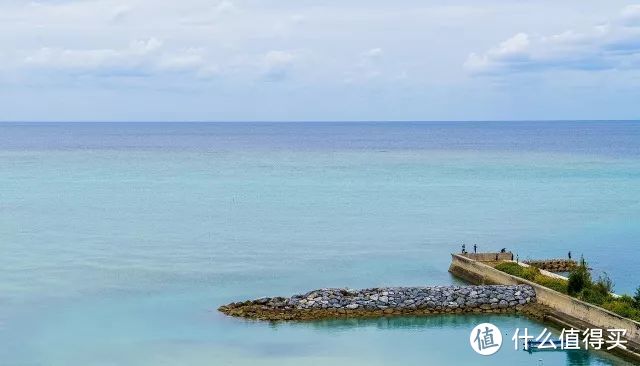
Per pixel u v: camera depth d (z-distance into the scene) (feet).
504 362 146.41
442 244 269.03
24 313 177.78
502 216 335.06
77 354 149.89
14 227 301.43
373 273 221.87
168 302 187.62
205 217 330.34
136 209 354.54
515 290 182.50
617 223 316.81
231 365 144.36
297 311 175.63
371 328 168.14
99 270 222.89
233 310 177.58
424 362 146.61
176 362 145.59
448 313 176.96
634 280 215.92
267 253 250.57
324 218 328.08
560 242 274.57
